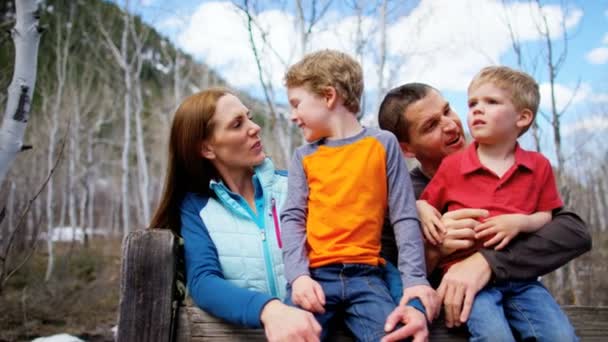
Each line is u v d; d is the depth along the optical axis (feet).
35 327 23.44
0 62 19.67
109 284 33.50
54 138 41.63
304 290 4.27
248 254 5.30
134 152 65.05
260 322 4.09
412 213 4.65
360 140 4.86
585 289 21.39
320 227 4.62
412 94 6.07
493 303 4.48
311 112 4.96
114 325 25.09
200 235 5.09
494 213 5.00
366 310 4.28
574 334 4.37
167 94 51.72
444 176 5.40
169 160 5.72
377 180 4.68
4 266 11.64
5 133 9.23
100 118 50.19
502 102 5.09
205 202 5.52
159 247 4.25
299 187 4.92
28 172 35.50
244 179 6.00
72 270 36.35
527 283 4.77
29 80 9.44
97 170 61.00
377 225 4.66
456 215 4.97
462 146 6.08
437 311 4.35
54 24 47.39
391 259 5.22
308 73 4.99
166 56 50.14
